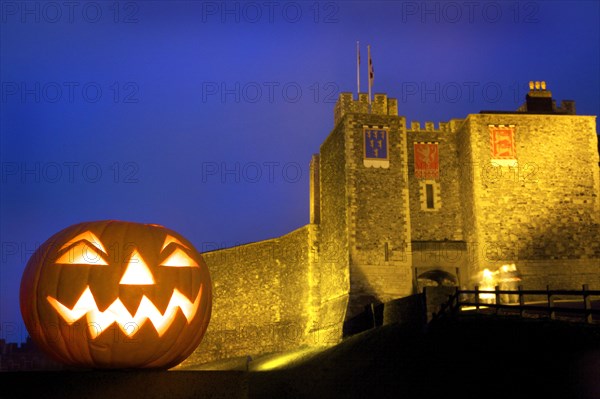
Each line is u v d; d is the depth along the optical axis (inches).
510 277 1565.0
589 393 599.5
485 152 1633.9
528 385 677.3
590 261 1595.7
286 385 1231.5
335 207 1664.6
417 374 906.7
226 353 1845.5
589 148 1652.3
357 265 1550.2
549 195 1621.6
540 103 1744.6
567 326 768.9
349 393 1011.3
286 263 1781.5
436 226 1696.6
